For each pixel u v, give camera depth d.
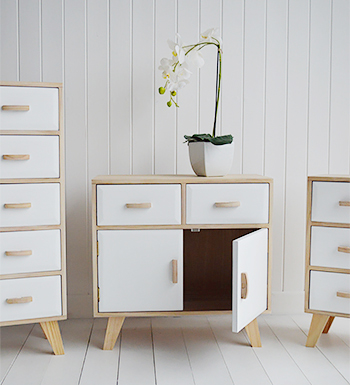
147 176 1.93
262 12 2.16
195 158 1.87
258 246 1.72
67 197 2.14
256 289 1.72
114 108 2.13
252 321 1.81
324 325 1.81
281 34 2.17
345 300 1.76
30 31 2.07
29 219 1.67
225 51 2.16
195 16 2.13
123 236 1.75
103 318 2.17
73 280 2.17
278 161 2.21
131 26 2.11
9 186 1.65
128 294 1.76
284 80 2.19
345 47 2.19
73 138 2.12
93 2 2.09
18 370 1.61
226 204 1.74
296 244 2.24
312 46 2.18
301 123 2.21
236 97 2.18
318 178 1.78
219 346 1.83
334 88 2.20
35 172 1.67
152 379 1.55
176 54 1.88
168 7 2.12
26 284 1.68
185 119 2.16
